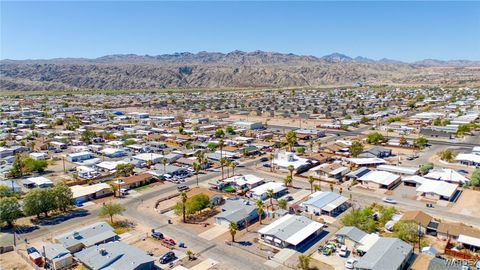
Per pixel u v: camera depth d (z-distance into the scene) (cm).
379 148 16988
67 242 8381
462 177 12406
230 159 16188
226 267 7519
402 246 7525
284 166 14512
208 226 9612
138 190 12669
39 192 10319
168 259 7825
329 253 7894
